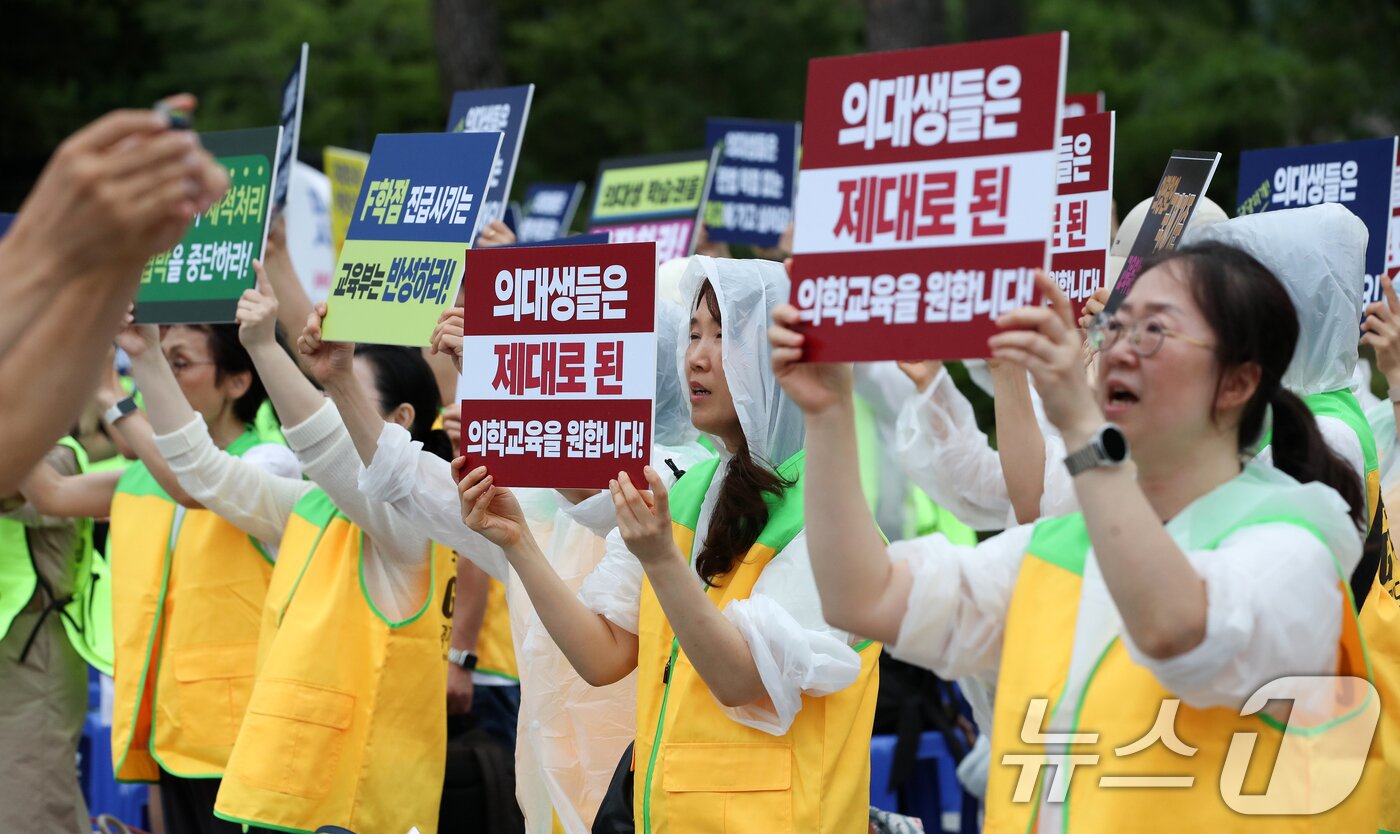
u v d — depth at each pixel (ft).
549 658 29.68
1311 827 17.35
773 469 24.70
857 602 18.54
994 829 18.21
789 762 23.31
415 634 32.32
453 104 37.58
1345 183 34.04
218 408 38.06
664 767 23.90
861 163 17.89
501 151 36.01
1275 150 35.17
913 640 18.80
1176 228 28.19
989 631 19.02
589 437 23.85
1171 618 15.87
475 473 24.52
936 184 17.52
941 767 42.47
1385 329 30.53
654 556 22.36
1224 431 17.72
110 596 40.34
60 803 38.60
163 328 37.81
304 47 36.01
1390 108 99.96
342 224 54.29
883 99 17.87
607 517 27.30
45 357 11.95
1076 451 16.08
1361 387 38.75
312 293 63.72
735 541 24.22
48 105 122.52
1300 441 19.61
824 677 22.70
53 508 37.99
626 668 25.91
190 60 123.13
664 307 31.78
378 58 119.44
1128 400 17.44
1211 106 99.09
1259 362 17.33
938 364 29.96
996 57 17.38
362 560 32.37
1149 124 98.27
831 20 118.52
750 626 22.74
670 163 54.19
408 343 29.07
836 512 18.24
